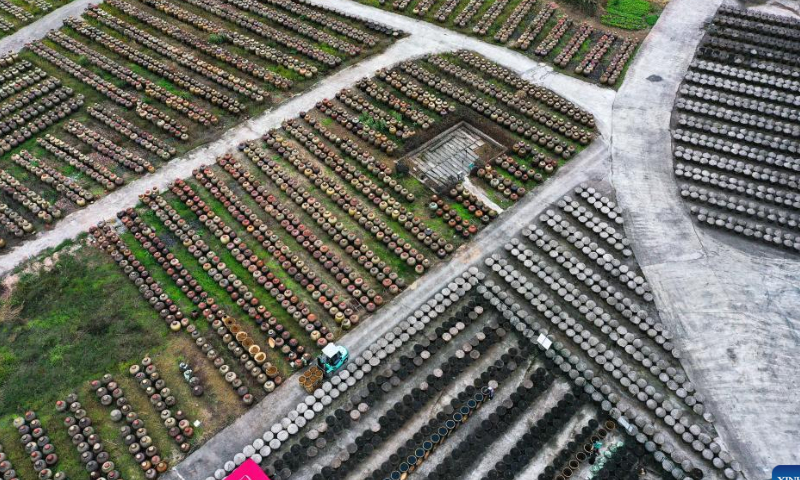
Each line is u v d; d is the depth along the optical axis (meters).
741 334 34.31
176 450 30.89
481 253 39.00
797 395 31.89
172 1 62.56
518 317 35.41
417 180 43.69
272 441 30.80
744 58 52.19
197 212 41.84
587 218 40.41
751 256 38.19
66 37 58.19
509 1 60.28
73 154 46.31
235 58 54.28
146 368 33.78
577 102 49.06
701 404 31.55
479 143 46.38
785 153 44.19
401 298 36.84
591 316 35.25
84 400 32.75
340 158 45.09
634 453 30.08
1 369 34.03
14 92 52.28
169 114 49.72
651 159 44.34
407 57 54.22
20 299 37.25
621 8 59.06
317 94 50.97
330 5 60.97
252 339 35.16
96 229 40.84
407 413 31.50
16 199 42.91
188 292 37.22
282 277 38.16
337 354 32.69
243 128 48.16
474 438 30.55
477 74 52.31
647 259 38.25
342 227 40.50
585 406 31.88
